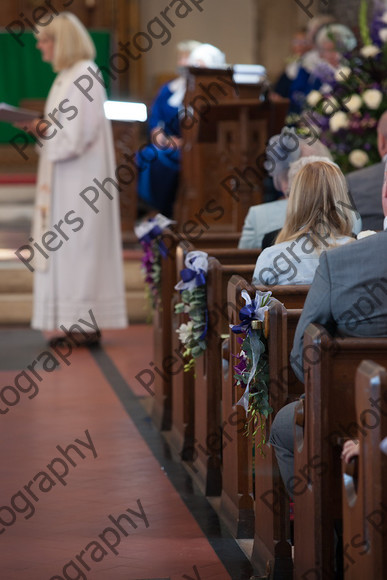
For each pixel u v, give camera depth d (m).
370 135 8.70
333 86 8.81
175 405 6.46
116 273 9.56
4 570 4.35
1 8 16.58
